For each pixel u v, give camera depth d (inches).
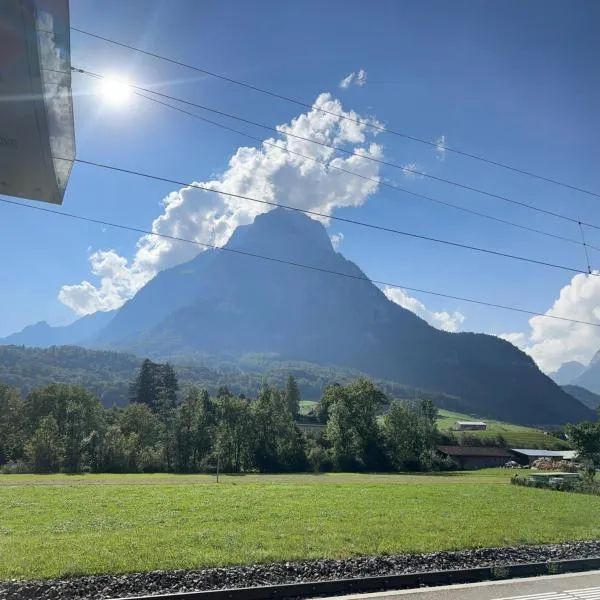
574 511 944.3
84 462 2979.8
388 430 3646.7
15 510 863.7
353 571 452.8
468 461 4045.3
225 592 368.8
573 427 2498.8
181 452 3312.0
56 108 206.5
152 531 642.8
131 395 5487.2
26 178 247.6
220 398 3720.5
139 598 352.2
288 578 429.4
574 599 382.3
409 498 1125.1
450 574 443.2
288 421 3563.0
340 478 2340.1
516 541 609.6
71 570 438.3
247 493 1210.0
